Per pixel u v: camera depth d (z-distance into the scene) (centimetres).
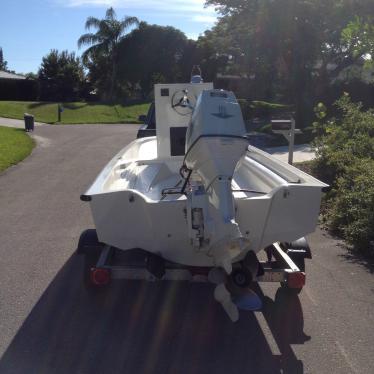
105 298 536
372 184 773
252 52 2984
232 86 4394
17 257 656
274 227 469
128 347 442
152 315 504
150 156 745
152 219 452
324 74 3084
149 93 5609
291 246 525
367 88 3161
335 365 415
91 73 5728
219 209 392
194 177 462
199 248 414
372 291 556
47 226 802
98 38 5125
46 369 405
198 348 442
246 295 391
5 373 398
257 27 2880
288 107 3269
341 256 667
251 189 596
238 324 487
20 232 769
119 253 554
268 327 480
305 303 529
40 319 488
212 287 568
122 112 4372
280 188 458
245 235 467
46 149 1822
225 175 406
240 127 431
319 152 1127
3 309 506
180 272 467
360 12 1664
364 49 743
